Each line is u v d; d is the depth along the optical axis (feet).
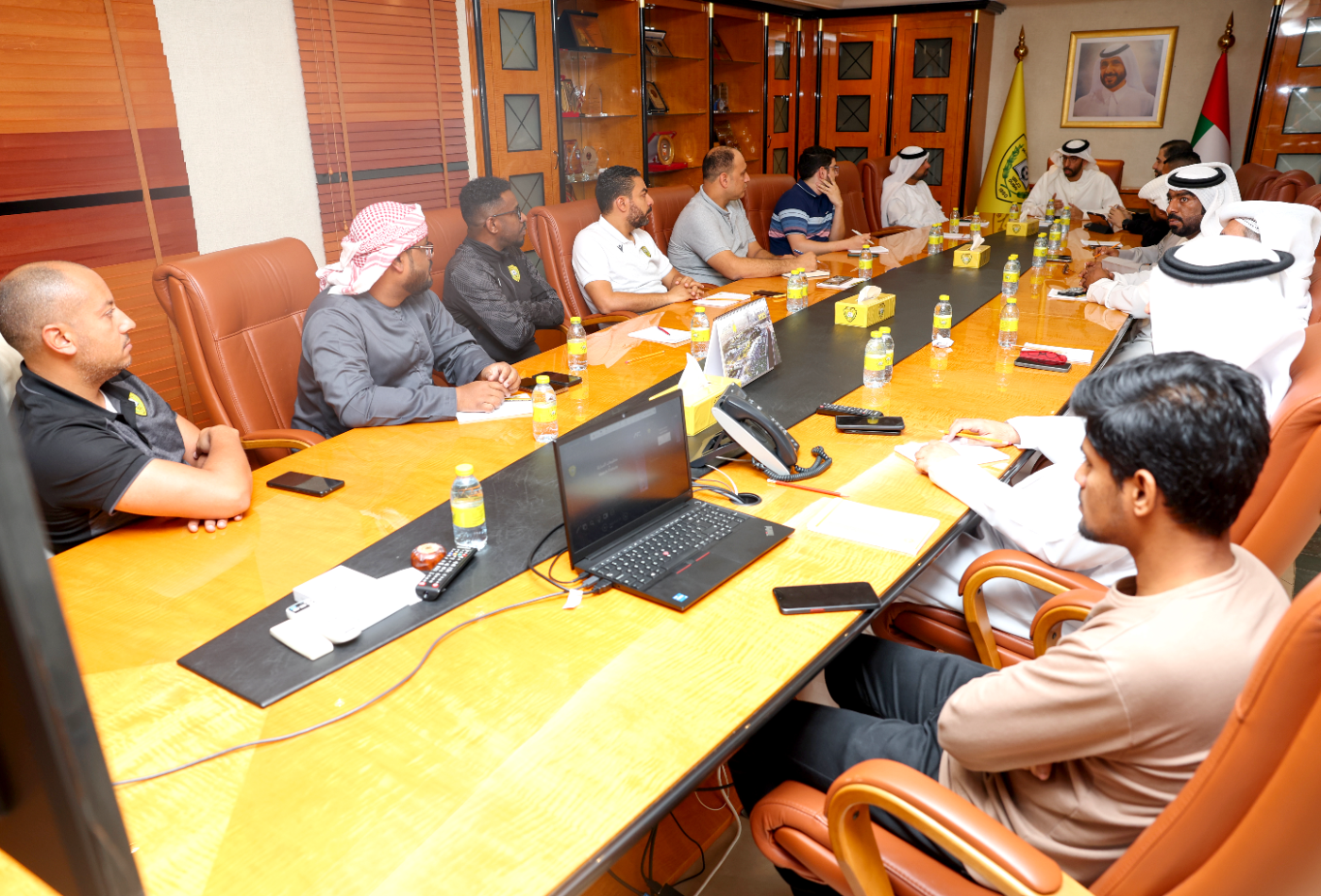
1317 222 7.97
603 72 19.94
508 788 3.32
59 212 10.53
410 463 6.61
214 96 12.09
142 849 3.07
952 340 9.89
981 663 5.63
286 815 3.21
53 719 1.06
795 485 6.08
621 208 12.80
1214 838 2.75
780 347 9.57
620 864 5.68
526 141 17.56
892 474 6.23
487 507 5.80
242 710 3.82
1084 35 25.61
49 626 1.03
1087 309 11.43
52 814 1.15
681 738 3.58
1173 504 3.02
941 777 4.02
